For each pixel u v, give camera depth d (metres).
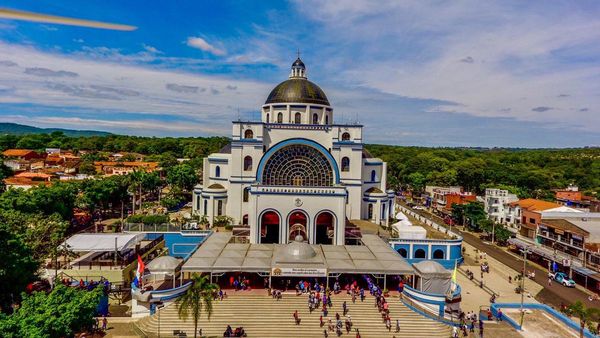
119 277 54.66
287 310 46.53
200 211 83.88
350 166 77.94
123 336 41.97
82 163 158.88
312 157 71.00
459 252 72.38
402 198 158.00
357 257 55.00
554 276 69.25
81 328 34.31
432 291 50.94
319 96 82.44
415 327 45.00
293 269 49.59
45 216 63.34
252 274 55.53
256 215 63.56
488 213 110.94
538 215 83.06
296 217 65.06
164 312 45.31
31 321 28.70
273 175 71.25
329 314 46.12
